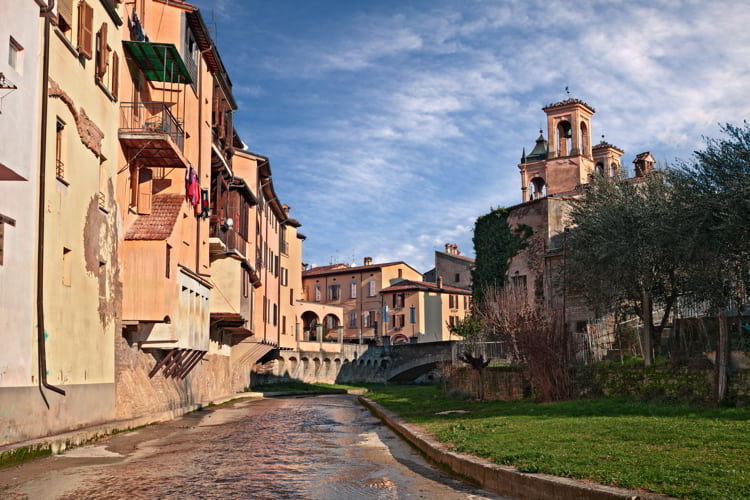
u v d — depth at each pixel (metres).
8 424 15.86
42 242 17.81
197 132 34.34
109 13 24.34
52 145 18.81
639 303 29.86
